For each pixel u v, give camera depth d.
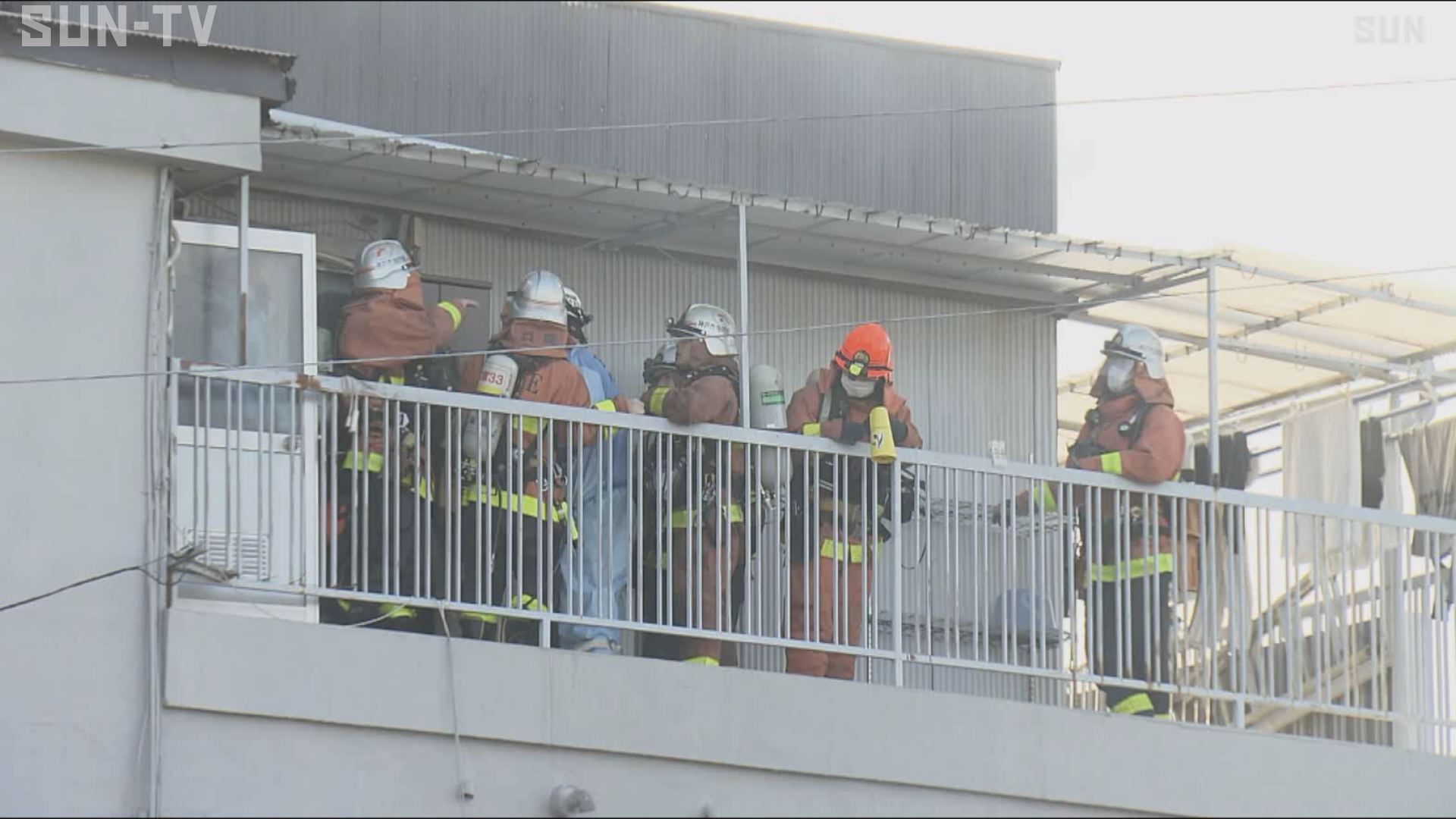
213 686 35.47
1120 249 47.59
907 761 40.06
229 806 35.25
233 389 38.94
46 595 35.47
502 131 47.56
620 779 37.97
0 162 36.97
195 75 38.22
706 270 50.84
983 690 50.66
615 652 42.94
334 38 51.16
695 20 53.44
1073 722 41.62
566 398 42.22
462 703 37.06
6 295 36.59
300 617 38.41
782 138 53.22
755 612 46.09
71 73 37.28
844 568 42.66
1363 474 56.47
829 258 50.62
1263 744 43.12
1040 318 53.94
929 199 53.81
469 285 46.97
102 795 34.94
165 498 36.66
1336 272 48.66
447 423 39.31
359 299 41.53
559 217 47.53
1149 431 45.28
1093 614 44.53
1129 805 41.69
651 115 52.66
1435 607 47.22
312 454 38.66
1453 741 47.31
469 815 36.75
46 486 36.03
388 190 46.06
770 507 44.94
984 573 47.12
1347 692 46.97
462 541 42.28
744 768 38.84
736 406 42.97
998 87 55.03
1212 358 46.84
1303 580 49.56
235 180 39.19
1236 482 56.22
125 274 37.41
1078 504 46.84
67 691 35.19
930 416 52.16
